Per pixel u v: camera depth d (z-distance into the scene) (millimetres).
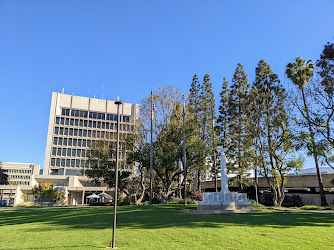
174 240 10461
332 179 39688
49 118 88125
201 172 48500
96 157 39219
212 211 20562
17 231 14086
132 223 15008
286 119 31312
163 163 36750
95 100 95188
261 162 33781
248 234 11477
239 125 40938
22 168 147625
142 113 40062
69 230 13281
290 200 42938
